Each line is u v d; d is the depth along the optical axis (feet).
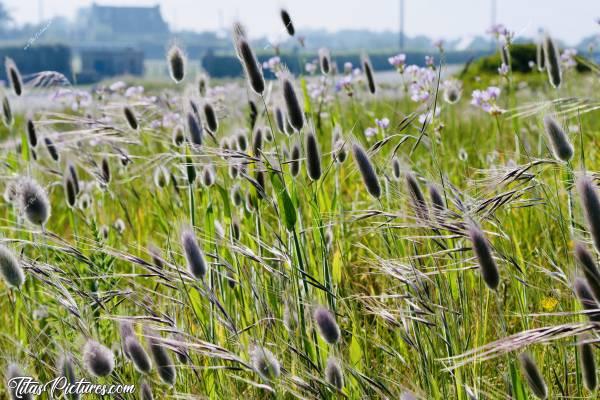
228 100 20.86
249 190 13.66
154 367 10.09
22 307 13.79
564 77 24.13
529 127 19.86
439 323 10.36
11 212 16.97
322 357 10.51
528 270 13.07
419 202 9.95
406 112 23.21
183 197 17.28
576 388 10.52
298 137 11.55
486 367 11.48
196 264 9.64
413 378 10.62
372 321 13.20
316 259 12.12
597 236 7.09
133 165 20.24
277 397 9.35
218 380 10.77
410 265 10.73
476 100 18.78
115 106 15.90
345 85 22.57
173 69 13.52
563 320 10.63
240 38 11.43
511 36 18.75
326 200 13.57
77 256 10.96
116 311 12.81
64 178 14.21
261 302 10.87
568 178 10.83
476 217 10.21
